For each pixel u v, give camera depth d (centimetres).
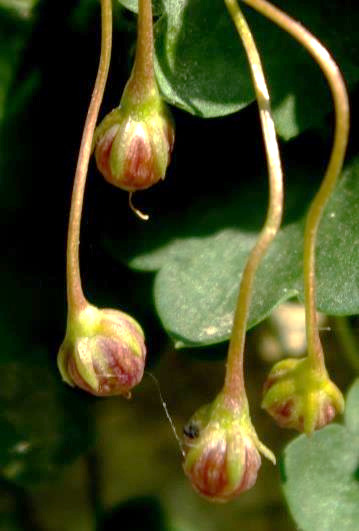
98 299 13
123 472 15
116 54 13
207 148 13
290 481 12
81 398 14
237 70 12
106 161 11
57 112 13
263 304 12
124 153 11
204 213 13
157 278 12
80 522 15
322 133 13
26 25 13
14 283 13
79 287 11
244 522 15
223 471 11
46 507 15
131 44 12
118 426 15
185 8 12
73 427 14
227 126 13
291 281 12
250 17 12
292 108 12
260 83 11
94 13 13
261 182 13
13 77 13
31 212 13
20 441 14
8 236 13
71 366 11
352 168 12
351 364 14
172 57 12
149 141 11
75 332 11
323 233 12
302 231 12
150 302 13
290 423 11
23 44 13
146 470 15
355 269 12
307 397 11
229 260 12
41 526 15
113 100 13
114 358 11
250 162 13
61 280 13
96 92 11
